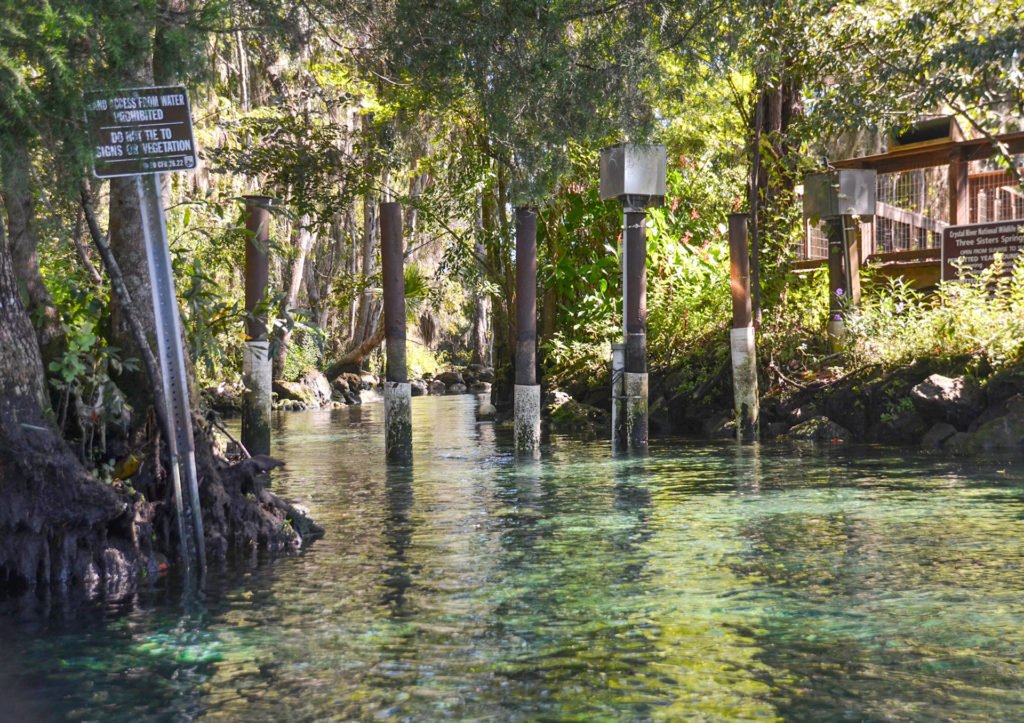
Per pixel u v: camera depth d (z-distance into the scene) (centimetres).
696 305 1664
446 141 1828
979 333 1269
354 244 3644
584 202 1834
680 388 1560
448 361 5153
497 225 2019
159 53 624
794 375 1442
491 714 355
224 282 1855
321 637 451
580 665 407
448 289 2733
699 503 812
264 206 909
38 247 792
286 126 1677
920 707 357
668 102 1073
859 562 585
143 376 673
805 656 415
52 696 380
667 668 402
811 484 902
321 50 1373
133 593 545
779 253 1550
